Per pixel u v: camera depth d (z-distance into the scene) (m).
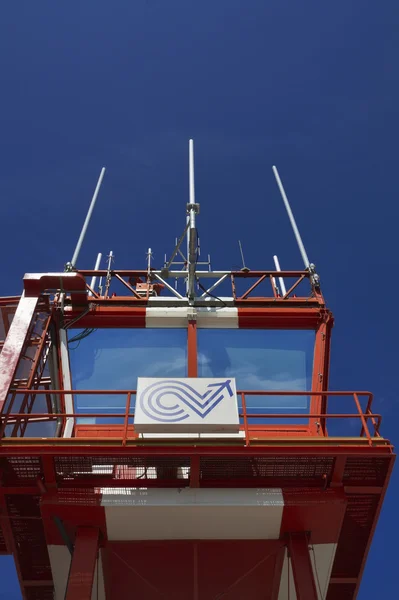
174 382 16.58
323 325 21.80
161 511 16.23
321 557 17.31
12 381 17.53
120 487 16.64
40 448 15.84
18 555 19.09
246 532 16.97
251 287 23.33
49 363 20.81
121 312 22.05
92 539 16.25
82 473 16.84
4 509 17.38
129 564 17.69
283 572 17.62
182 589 18.06
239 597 18.22
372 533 18.33
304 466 16.64
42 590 20.33
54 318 21.44
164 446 15.88
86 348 21.53
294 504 16.30
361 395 17.47
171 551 17.56
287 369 21.31
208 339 21.81
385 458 16.20
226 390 16.44
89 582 15.30
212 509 16.23
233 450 15.83
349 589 20.39
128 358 21.34
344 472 16.92
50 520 16.44
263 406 20.28
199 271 24.03
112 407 20.12
